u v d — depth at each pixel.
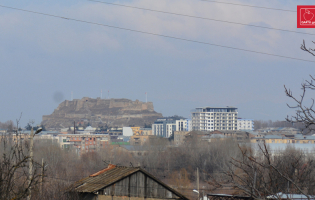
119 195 39.84
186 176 104.56
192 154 123.62
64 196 38.50
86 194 40.12
